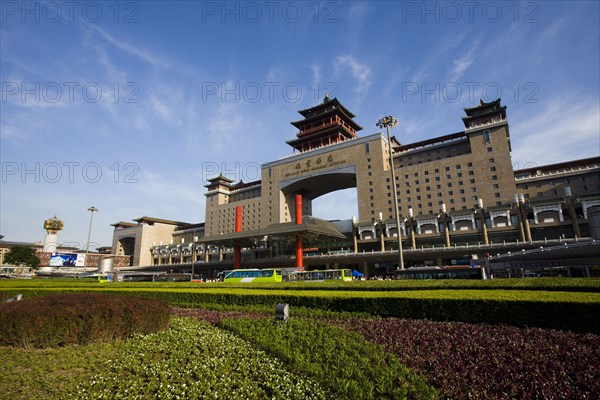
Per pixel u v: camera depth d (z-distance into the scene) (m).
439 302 12.51
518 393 6.83
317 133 121.31
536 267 38.59
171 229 160.38
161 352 9.77
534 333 9.88
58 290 24.39
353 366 7.98
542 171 91.56
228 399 6.81
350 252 89.88
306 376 7.68
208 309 17.78
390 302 13.45
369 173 101.88
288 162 120.25
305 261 88.69
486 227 77.38
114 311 11.08
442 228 82.00
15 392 7.44
